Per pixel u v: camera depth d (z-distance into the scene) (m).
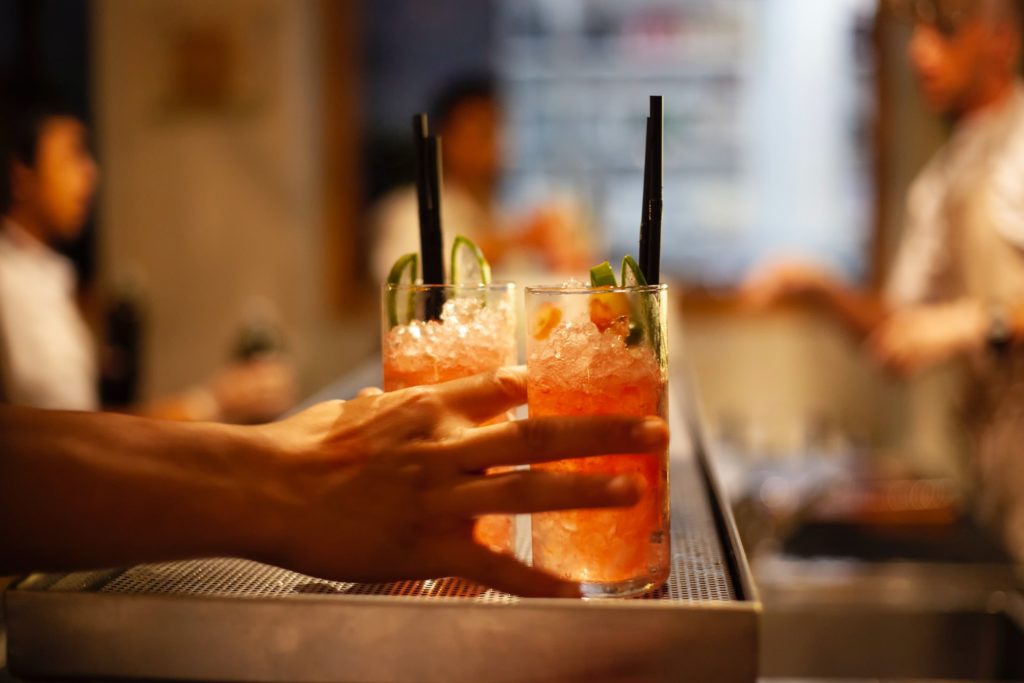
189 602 0.62
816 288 2.91
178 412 2.39
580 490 0.62
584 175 4.14
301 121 4.04
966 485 3.73
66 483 0.61
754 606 0.59
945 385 3.82
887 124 3.97
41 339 2.25
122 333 3.16
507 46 4.12
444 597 0.67
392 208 3.57
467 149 3.38
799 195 4.09
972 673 1.58
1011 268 2.49
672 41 4.07
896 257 3.99
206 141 4.03
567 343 0.69
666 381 0.73
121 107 4.02
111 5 3.98
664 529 0.69
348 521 0.63
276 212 4.04
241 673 0.62
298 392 4.10
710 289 4.11
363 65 4.13
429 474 0.63
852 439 2.76
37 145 2.29
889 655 1.59
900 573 1.69
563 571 0.68
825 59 4.02
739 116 4.08
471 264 0.84
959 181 2.61
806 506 1.94
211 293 4.08
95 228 4.07
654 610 0.59
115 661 0.63
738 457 2.53
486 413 0.68
